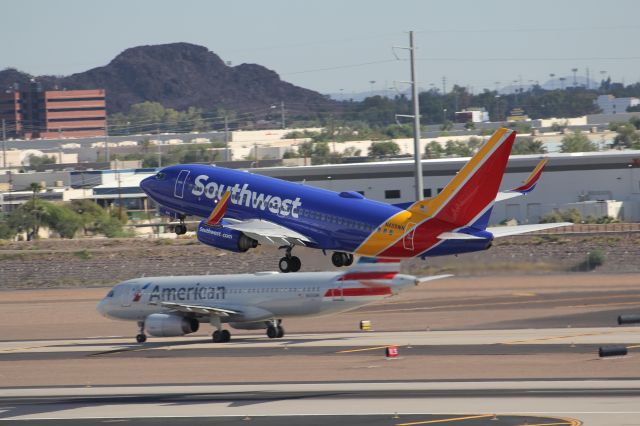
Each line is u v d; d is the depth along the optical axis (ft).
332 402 514.27
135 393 572.10
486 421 456.45
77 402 552.41
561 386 532.32
